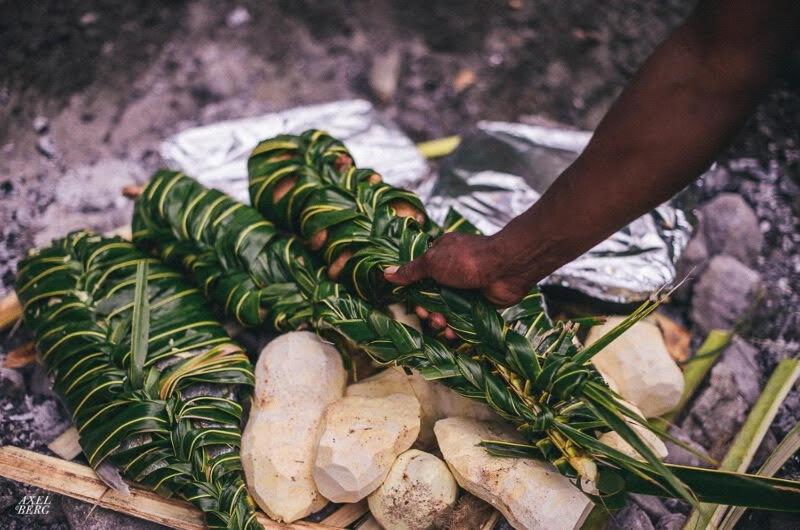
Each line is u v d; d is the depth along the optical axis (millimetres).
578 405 1432
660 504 1654
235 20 2746
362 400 1549
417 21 2773
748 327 1989
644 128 1100
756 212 2230
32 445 1751
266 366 1600
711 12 1038
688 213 1979
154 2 2723
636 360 1669
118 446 1503
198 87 2617
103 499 1570
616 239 1859
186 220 1767
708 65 1050
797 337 1979
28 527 1623
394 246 1587
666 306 2035
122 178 2352
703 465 1693
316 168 1775
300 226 1740
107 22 2648
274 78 2678
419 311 1569
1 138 2395
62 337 1624
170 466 1487
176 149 2236
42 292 1697
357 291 1639
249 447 1515
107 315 1661
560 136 2166
